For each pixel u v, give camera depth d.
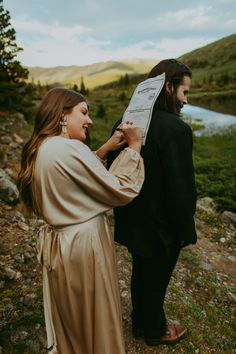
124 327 2.99
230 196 7.56
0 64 10.88
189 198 2.08
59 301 1.91
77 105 1.89
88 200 1.81
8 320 2.63
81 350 1.99
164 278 2.45
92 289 1.84
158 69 2.16
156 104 2.12
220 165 11.02
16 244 3.70
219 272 4.27
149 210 2.17
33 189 1.89
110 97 94.44
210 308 3.48
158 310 2.59
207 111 49.16
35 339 2.61
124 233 2.37
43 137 1.84
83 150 1.79
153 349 2.81
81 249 1.80
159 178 2.09
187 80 2.13
